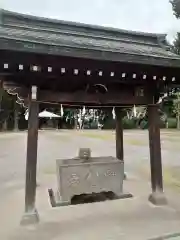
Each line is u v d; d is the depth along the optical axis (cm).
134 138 1700
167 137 1712
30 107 348
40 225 330
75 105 450
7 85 341
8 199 437
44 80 342
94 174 417
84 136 1927
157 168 411
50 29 396
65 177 404
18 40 268
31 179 344
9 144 1391
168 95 416
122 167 436
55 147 1252
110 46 355
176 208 389
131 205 402
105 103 390
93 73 336
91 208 391
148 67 338
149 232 309
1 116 2492
